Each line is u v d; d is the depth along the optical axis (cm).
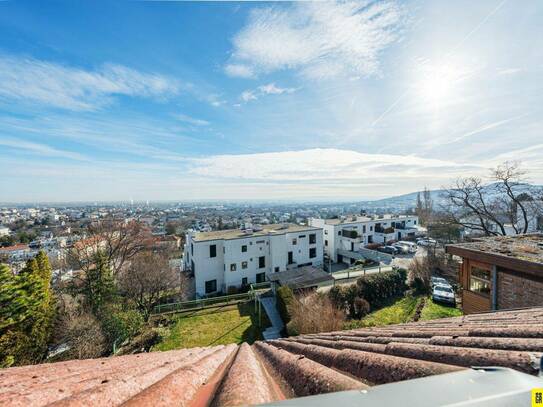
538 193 1684
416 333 281
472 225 1970
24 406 135
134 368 237
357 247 2961
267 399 141
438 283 1585
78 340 1120
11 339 1016
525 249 679
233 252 2195
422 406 78
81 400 131
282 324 1447
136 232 2117
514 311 424
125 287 1712
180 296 1894
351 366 179
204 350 418
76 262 1711
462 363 149
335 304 1365
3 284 1037
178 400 146
